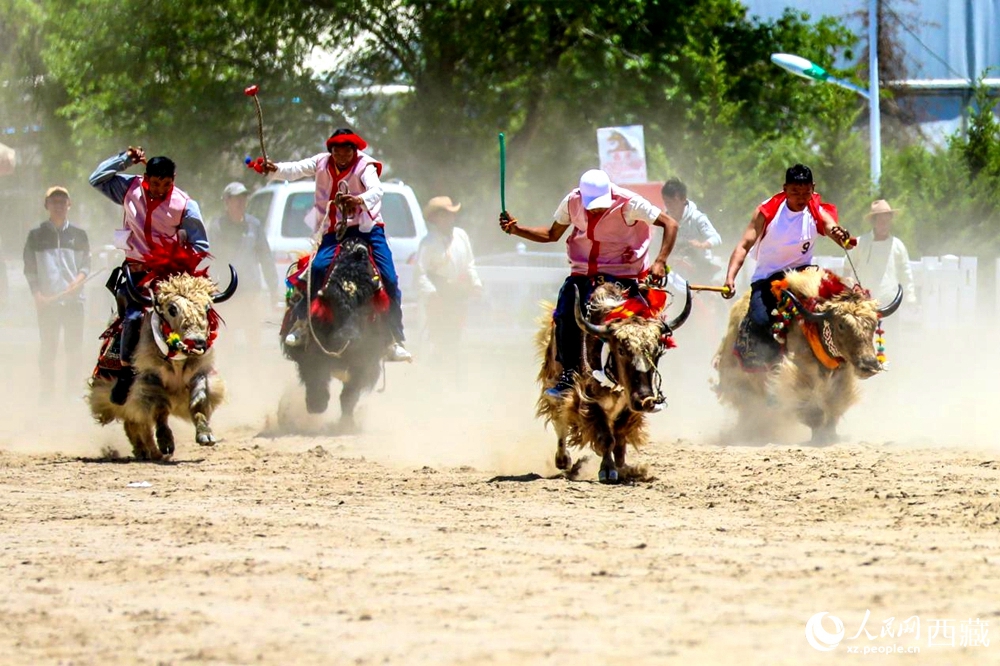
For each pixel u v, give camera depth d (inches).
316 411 1301.7
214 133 3070.9
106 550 743.7
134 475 1023.0
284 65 3093.0
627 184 2016.5
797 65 3073.3
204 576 681.0
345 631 580.7
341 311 1254.9
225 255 1659.7
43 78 3563.0
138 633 584.4
